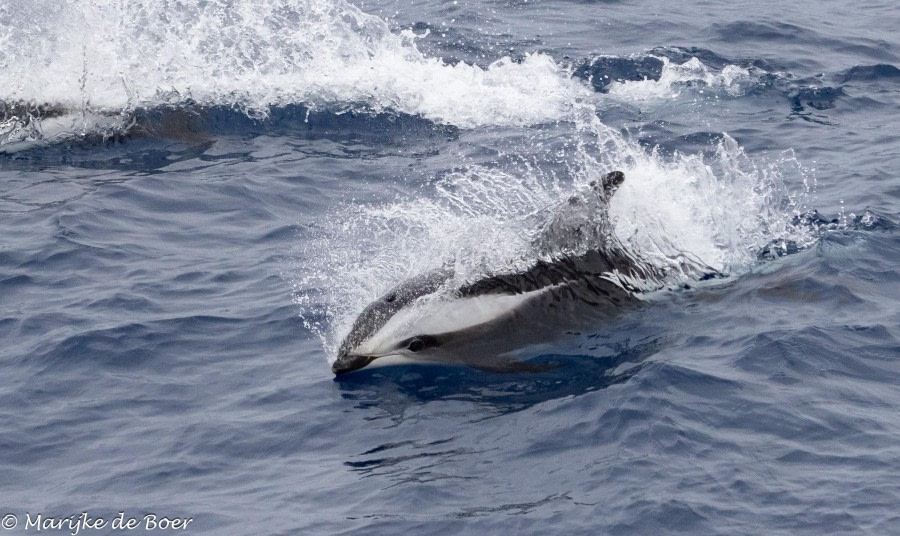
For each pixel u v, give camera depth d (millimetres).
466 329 31062
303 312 33625
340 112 52844
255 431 27703
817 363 29109
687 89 54688
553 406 27969
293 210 42125
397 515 24062
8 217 41344
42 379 30156
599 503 23953
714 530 22953
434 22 66375
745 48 60812
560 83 56031
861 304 32219
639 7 70000
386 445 26875
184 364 31000
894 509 23188
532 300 31719
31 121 51031
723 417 26859
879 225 37656
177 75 55219
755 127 49656
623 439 26172
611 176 33281
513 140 49156
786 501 23672
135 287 35406
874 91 54250
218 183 44750
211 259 37719
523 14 68438
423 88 55406
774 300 32625
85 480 25953
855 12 69250
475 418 27797
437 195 43062
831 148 46719
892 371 28844
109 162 47812
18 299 34719
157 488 25609
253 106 53188
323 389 29562
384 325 30609
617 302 32438
